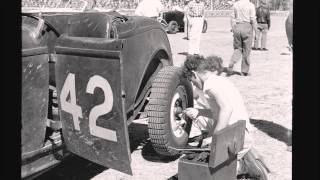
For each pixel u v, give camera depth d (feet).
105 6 77.46
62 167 13.79
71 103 10.36
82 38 10.14
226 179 11.26
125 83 12.09
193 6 39.24
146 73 14.75
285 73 29.07
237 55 30.09
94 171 13.55
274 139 16.21
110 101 9.70
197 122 13.89
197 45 39.99
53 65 10.74
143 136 17.34
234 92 12.25
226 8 116.16
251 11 29.07
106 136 9.91
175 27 69.56
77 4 17.81
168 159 14.73
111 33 11.64
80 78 10.11
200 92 13.67
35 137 9.73
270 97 23.07
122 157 9.80
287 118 18.88
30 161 9.61
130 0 84.23
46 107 9.98
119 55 9.39
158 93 13.26
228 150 10.73
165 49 14.79
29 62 9.44
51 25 10.64
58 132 10.75
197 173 10.39
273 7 88.94
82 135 10.31
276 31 67.31
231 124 11.64
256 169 12.06
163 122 13.14
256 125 18.01
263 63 35.06
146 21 13.57
